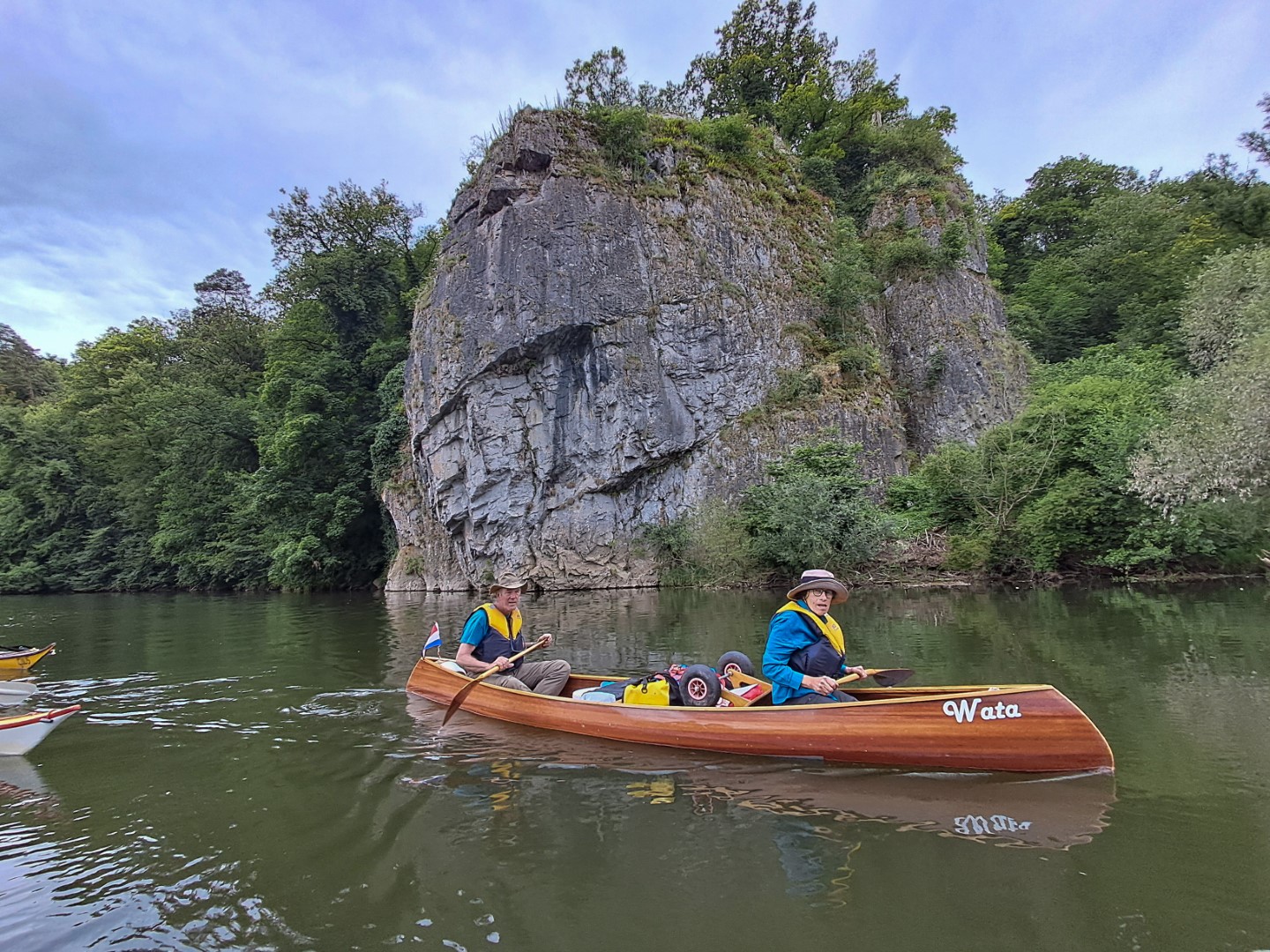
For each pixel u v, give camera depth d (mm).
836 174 31641
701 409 22234
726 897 3096
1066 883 3119
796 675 5258
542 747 5445
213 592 29109
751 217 25578
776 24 36469
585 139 23656
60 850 3801
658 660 8734
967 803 4055
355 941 2867
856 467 20531
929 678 7016
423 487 24859
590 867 3412
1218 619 10016
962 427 25188
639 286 22344
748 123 27984
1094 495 16219
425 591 24828
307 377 28844
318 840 3840
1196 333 19703
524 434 22125
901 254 27219
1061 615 11008
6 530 33625
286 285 32875
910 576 18125
